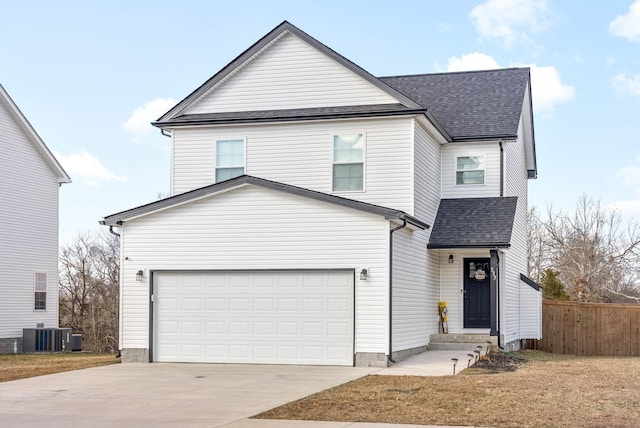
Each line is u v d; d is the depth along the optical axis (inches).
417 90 1136.8
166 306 808.9
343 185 873.5
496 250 918.4
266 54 925.2
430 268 938.7
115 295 1814.7
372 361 745.6
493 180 999.6
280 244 781.3
